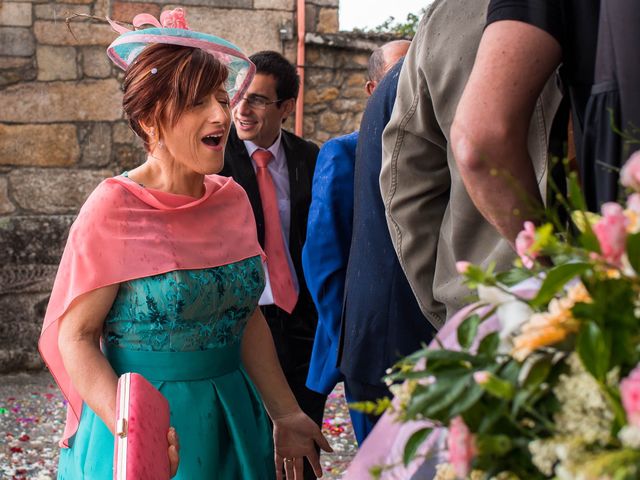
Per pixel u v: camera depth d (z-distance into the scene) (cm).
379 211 256
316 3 731
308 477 344
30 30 691
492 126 159
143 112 234
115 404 210
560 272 94
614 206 93
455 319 120
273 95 380
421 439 105
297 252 383
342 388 652
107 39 701
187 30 237
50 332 238
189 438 229
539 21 158
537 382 94
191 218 242
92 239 228
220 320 240
